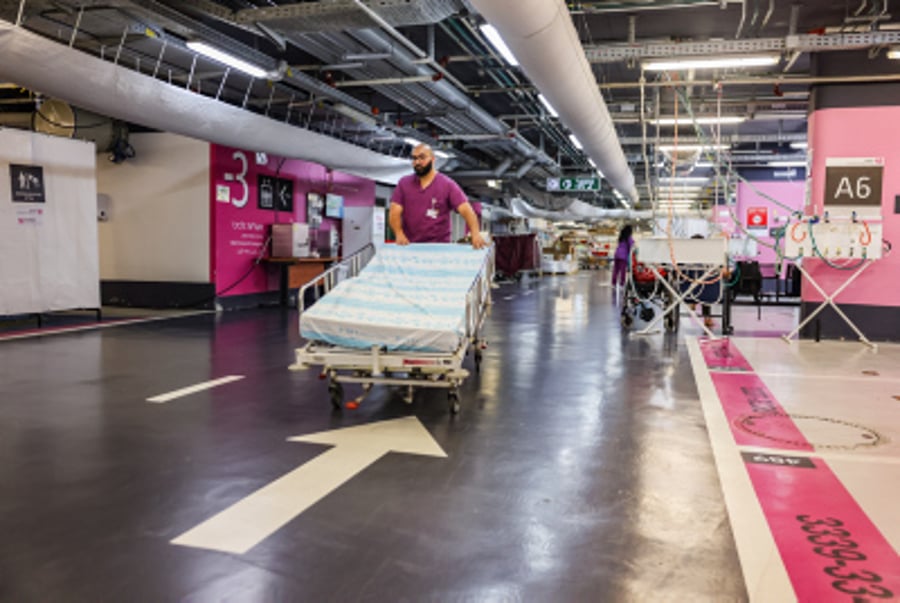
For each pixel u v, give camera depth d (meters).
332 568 2.12
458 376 4.04
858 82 7.72
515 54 6.34
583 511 2.61
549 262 29.23
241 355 6.51
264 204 12.60
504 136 14.84
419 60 9.27
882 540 2.34
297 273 12.67
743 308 12.68
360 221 15.52
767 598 1.94
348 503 2.69
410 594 1.96
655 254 8.04
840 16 8.91
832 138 7.83
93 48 8.93
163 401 4.50
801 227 7.59
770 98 11.82
